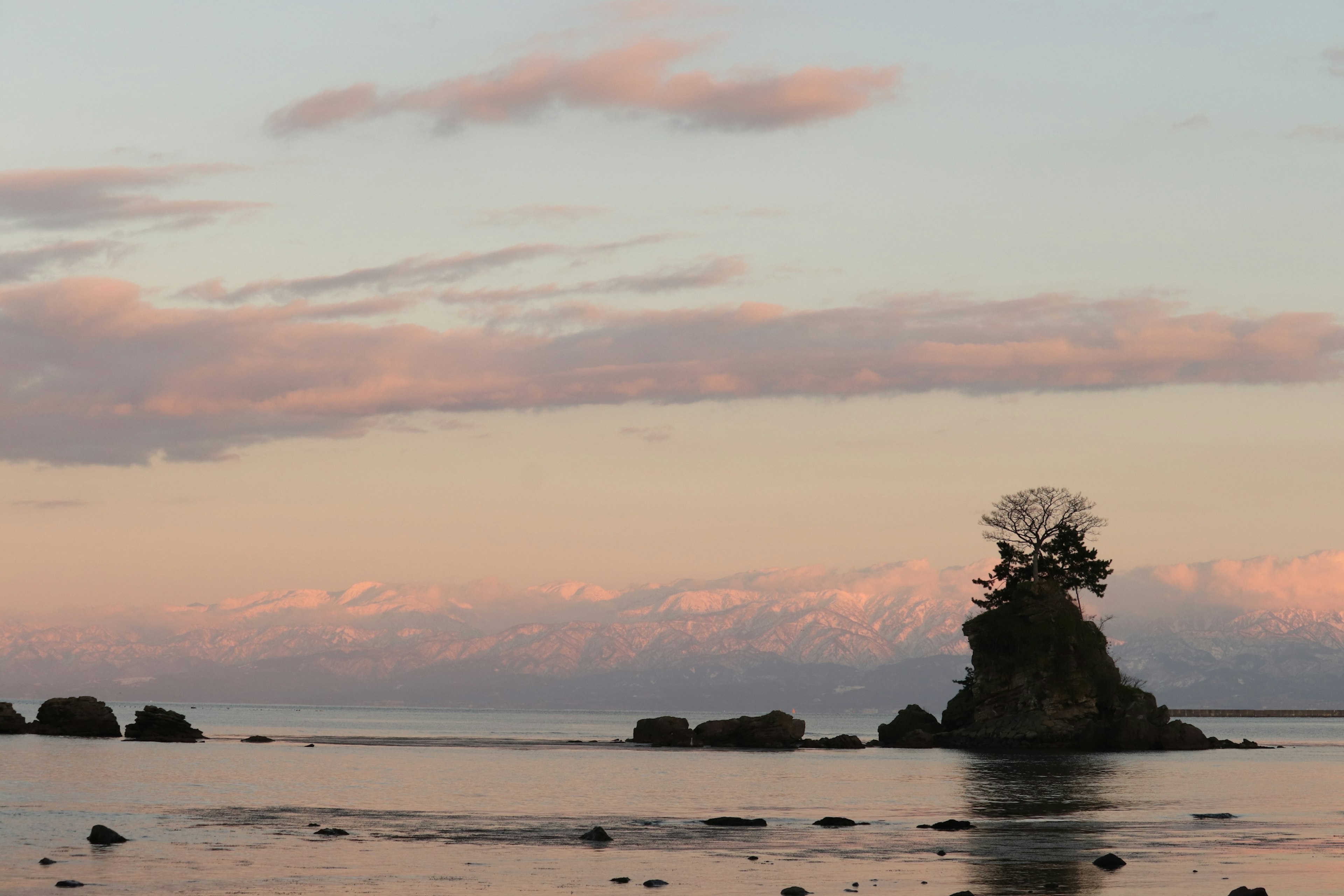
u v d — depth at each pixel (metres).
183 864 57.88
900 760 152.38
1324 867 58.44
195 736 187.88
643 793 102.44
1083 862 60.12
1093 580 181.88
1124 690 177.00
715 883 54.12
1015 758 154.00
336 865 58.25
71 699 186.25
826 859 61.38
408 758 154.50
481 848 64.88
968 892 50.97
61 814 78.50
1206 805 91.19
